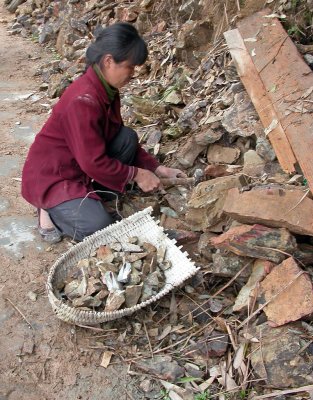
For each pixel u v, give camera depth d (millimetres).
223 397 2260
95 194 3041
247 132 3273
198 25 4523
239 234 2537
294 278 2377
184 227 3146
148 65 5078
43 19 7492
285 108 3082
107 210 3260
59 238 3199
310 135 2834
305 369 2150
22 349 2537
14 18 8164
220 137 3422
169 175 3348
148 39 5344
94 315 2459
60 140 2965
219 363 2414
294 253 2488
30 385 2391
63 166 3006
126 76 2760
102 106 2830
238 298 2555
